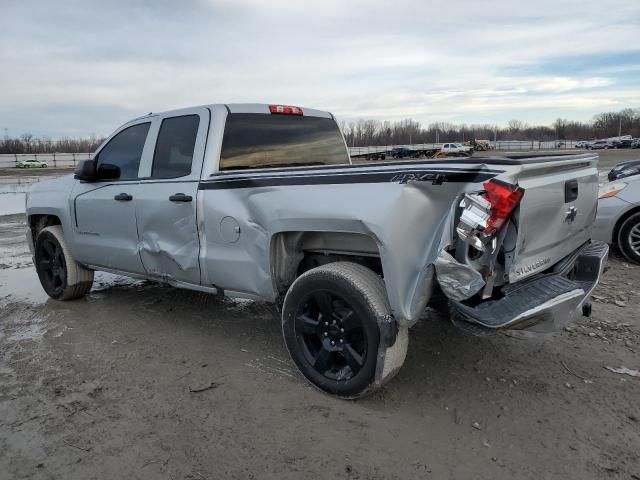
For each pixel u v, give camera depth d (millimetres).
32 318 5188
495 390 3496
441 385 3580
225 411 3287
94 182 5043
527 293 3049
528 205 2971
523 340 4312
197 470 2717
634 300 5262
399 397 3430
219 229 3895
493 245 2879
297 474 2676
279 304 3805
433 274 2992
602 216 6895
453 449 2859
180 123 4359
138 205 4504
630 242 6766
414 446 2891
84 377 3803
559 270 3498
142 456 2838
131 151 4766
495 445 2889
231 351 4227
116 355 4188
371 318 3115
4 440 3014
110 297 5832
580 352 4066
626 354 4016
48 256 5828
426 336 4422
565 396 3398
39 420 3221
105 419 3219
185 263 4172
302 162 4734
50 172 46469
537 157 3471
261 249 3654
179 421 3178
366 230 3055
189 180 4117
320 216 3238
